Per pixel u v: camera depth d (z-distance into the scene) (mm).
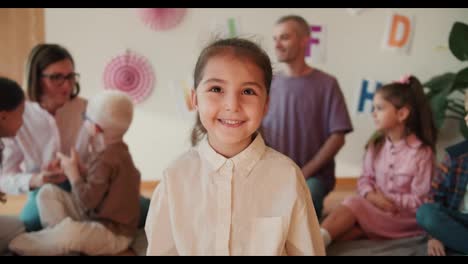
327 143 1765
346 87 2398
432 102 1975
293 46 1726
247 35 2225
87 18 2287
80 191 1505
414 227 1560
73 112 1730
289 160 758
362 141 2426
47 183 1588
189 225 744
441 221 1355
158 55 2340
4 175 1639
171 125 2387
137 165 2406
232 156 737
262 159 749
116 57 2316
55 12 2262
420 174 1572
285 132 1796
